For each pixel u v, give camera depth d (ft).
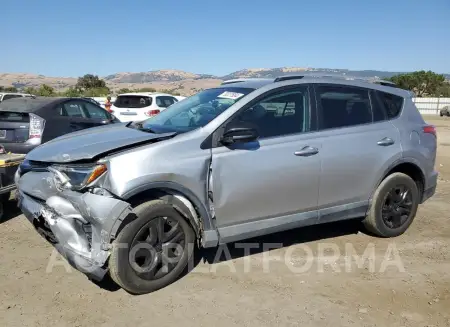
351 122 15.43
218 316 11.17
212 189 12.59
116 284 12.76
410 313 11.43
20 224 17.78
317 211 14.74
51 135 25.44
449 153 41.39
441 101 160.15
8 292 12.16
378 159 15.56
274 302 11.89
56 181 11.91
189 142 12.42
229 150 12.85
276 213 13.88
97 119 29.63
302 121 14.42
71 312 11.24
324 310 11.51
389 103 16.60
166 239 12.28
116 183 11.27
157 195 12.11
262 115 13.74
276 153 13.52
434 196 23.32
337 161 14.65
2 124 24.47
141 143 12.25
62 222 11.71
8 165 17.13
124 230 11.43
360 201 15.64
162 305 11.64
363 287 12.80
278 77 15.02
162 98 50.21
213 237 12.86
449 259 14.89
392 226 16.61
